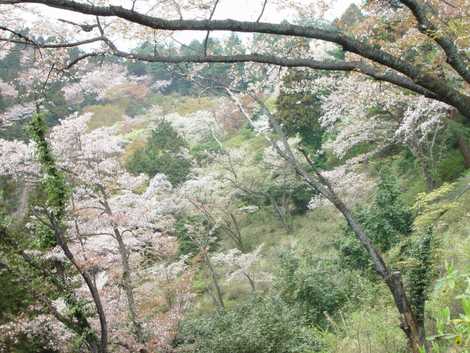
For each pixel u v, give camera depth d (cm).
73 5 417
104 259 1378
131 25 570
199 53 500
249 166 2791
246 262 2047
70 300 976
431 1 766
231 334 1220
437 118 1733
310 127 2691
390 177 1596
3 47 670
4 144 1430
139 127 4291
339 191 2303
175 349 1338
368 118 2189
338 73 1576
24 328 1253
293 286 1517
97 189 1486
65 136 1467
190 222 2395
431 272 763
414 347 578
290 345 1165
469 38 659
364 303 1135
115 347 1401
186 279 1584
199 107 4341
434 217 730
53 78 696
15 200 1526
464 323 202
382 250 1504
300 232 2417
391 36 875
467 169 1808
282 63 477
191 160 3095
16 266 938
